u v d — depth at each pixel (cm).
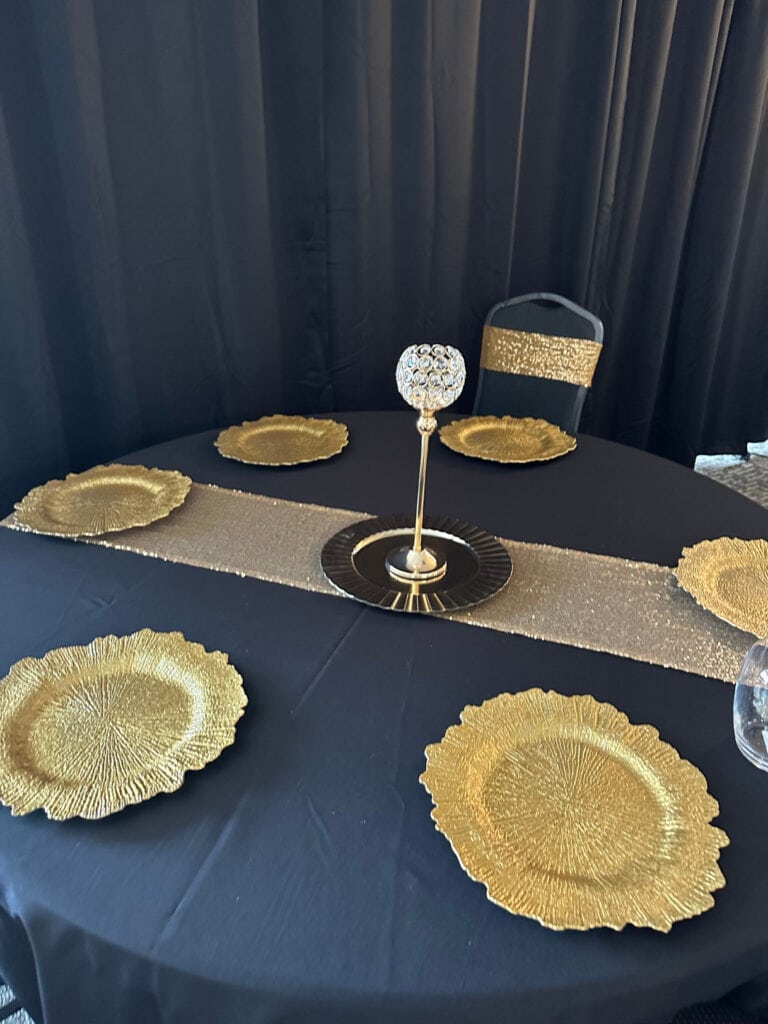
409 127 205
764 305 296
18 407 174
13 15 154
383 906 70
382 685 94
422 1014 63
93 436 197
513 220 230
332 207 204
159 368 197
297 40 185
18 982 85
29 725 87
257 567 116
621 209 248
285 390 225
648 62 226
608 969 65
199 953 66
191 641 100
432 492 139
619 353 279
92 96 161
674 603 110
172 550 119
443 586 111
